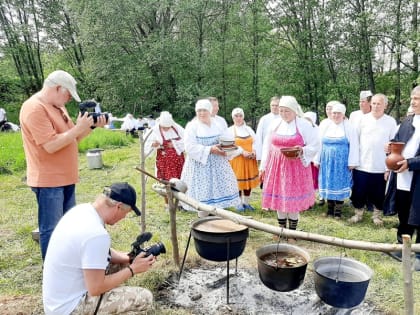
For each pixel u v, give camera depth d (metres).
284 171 4.59
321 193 5.77
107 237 2.35
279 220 4.86
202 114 4.71
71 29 28.55
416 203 3.82
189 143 4.64
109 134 14.55
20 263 4.32
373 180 5.35
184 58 23.70
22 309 3.29
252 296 3.45
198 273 3.88
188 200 3.44
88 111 3.61
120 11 22.92
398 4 16.72
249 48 22.17
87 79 25.88
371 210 6.16
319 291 2.77
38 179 3.50
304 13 19.11
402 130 4.12
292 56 19.78
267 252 3.11
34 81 29.95
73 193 3.88
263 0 20.09
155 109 26.11
